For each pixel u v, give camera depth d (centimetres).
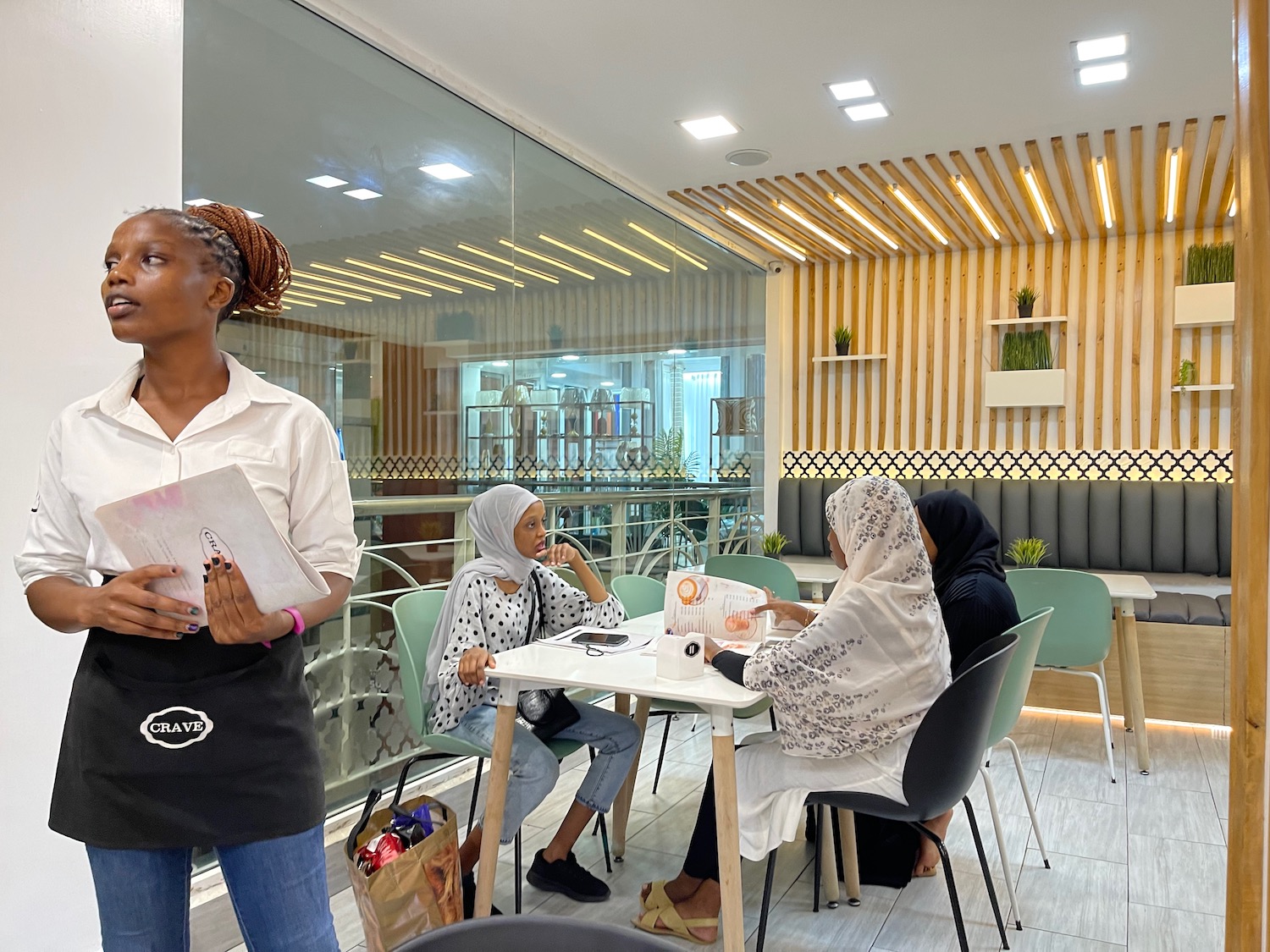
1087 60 351
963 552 283
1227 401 567
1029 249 616
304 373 295
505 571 278
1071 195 498
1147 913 264
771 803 226
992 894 243
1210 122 411
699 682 221
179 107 238
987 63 355
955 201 529
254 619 120
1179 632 465
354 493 314
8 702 199
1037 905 268
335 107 310
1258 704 100
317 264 301
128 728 122
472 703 258
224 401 130
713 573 406
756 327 673
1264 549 99
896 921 257
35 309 204
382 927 191
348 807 312
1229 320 552
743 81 372
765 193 521
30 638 203
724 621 255
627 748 268
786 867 294
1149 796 362
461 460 368
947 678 234
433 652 260
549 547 433
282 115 289
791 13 316
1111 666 475
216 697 124
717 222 580
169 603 118
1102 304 596
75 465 125
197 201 262
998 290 626
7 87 199
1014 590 391
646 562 526
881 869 283
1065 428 605
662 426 541
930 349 644
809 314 677
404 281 339
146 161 229
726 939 211
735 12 315
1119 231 580
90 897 214
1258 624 100
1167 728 461
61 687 208
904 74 365
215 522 114
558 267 440
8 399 200
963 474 632
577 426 456
